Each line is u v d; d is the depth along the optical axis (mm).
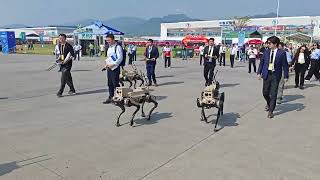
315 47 15359
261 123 7070
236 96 10484
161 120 7207
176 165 4641
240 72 19469
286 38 31672
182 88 12125
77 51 29594
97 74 16891
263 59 7734
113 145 5477
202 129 6520
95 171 4402
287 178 4254
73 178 4176
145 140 5766
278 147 5469
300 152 5238
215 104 6535
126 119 7227
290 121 7285
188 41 45688
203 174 4336
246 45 35875
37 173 4312
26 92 10898
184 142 5676
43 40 95500
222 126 6762
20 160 4766
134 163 4699
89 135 6016
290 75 17953
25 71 18141
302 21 84062
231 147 5441
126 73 11000
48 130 6309
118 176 4254
